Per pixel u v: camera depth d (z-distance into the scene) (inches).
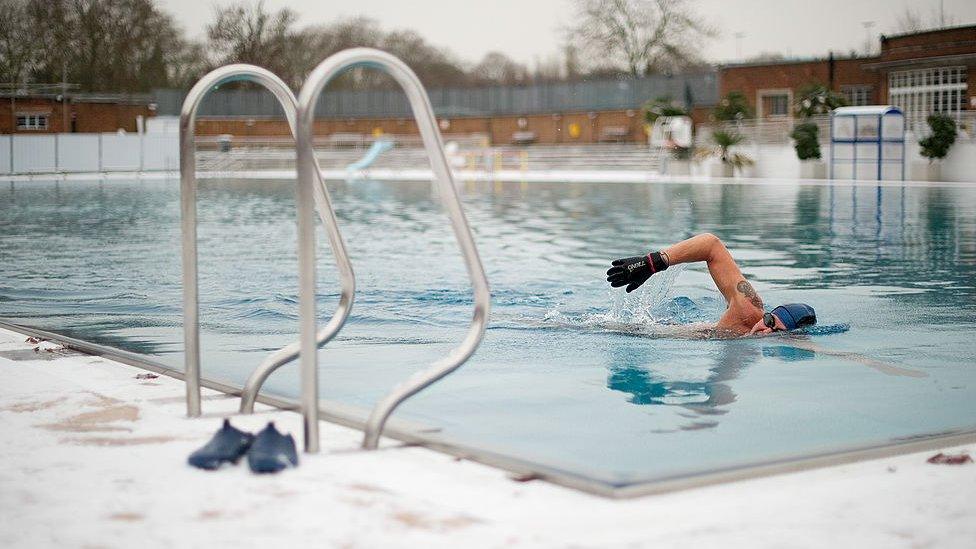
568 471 109.9
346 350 215.0
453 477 110.3
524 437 142.5
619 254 423.5
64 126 1699.1
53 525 94.3
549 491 105.1
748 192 900.6
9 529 93.2
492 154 1498.5
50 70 2036.2
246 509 98.7
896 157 1056.2
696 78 1802.4
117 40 2090.3
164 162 1407.5
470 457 118.6
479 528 92.7
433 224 602.2
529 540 89.5
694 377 185.3
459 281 333.1
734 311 234.2
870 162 1068.5
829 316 256.8
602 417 154.8
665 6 2086.6
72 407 143.0
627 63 2133.4
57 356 187.6
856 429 146.6
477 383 180.4
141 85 2130.9
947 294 296.2
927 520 95.6
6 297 302.5
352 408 146.5
